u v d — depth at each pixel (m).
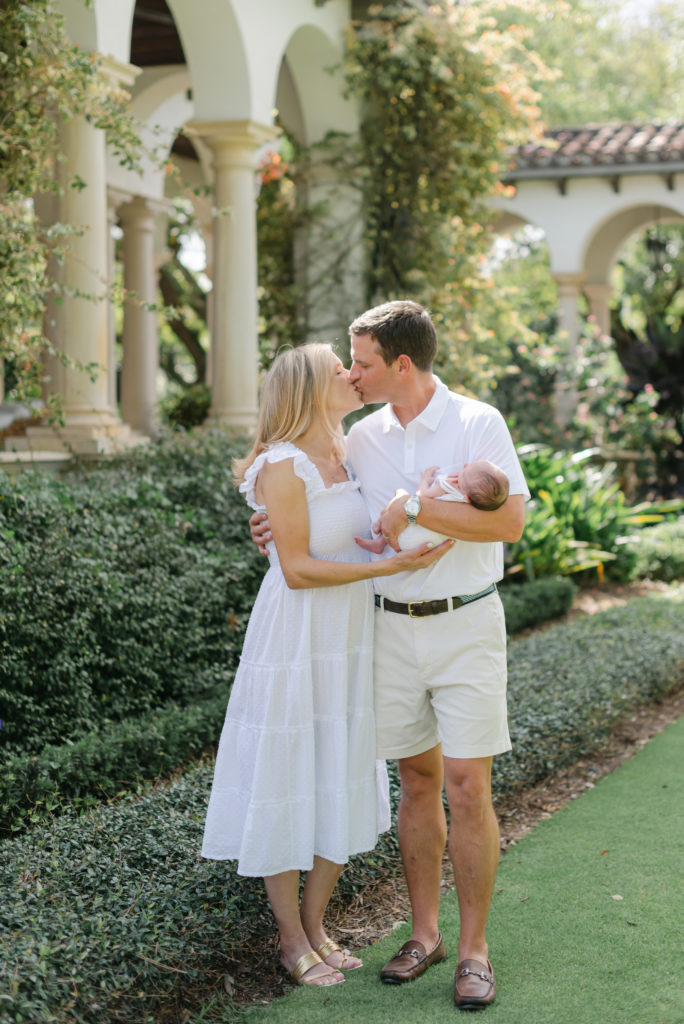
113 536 4.89
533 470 9.42
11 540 4.30
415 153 9.38
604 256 14.74
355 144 9.32
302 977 2.74
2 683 4.20
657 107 23.30
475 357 10.05
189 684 5.03
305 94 9.31
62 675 4.43
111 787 3.97
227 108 7.40
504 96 9.51
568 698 4.88
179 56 9.64
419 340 2.69
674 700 5.95
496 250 19.06
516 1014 2.56
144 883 2.93
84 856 3.06
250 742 2.74
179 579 5.09
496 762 4.16
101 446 6.07
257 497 2.83
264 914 2.97
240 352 7.59
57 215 6.28
